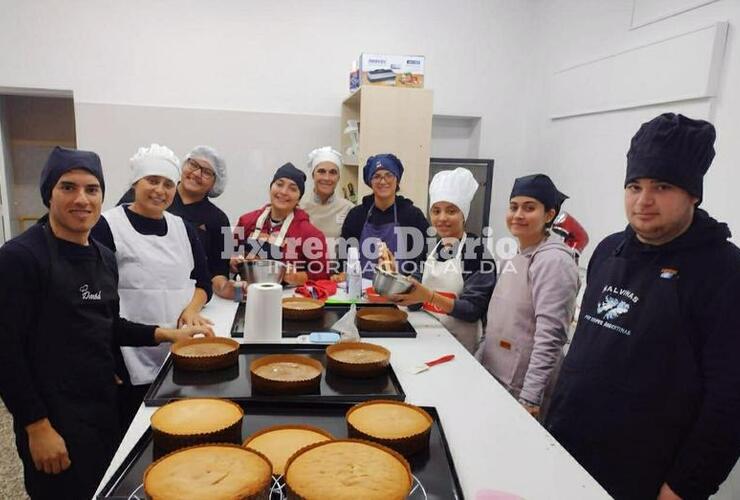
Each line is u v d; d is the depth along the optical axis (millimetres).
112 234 1581
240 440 909
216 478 715
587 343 1201
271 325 1391
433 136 3869
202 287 1793
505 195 3881
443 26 3570
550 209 1559
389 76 3027
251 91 3383
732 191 2115
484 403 1123
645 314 1081
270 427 931
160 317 1631
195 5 3225
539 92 3621
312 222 2879
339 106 3525
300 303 1724
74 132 3670
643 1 2635
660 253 1099
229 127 3381
